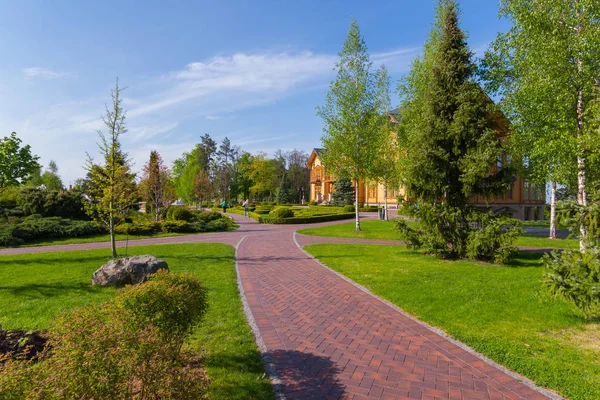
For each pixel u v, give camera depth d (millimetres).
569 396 3480
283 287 7730
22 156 15195
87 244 15539
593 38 9398
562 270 5180
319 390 3572
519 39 11680
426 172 10203
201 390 2568
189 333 3982
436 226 10438
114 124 11117
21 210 20406
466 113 9945
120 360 2389
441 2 17547
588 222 5277
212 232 20859
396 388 3643
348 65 18125
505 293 6902
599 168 10375
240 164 69375
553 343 4688
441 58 10891
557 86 10422
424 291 7133
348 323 5566
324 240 16016
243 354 4352
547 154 11461
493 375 3932
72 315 3037
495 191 9992
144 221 21375
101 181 11359
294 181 75688
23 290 7352
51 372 2266
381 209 27844
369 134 18250
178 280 4152
